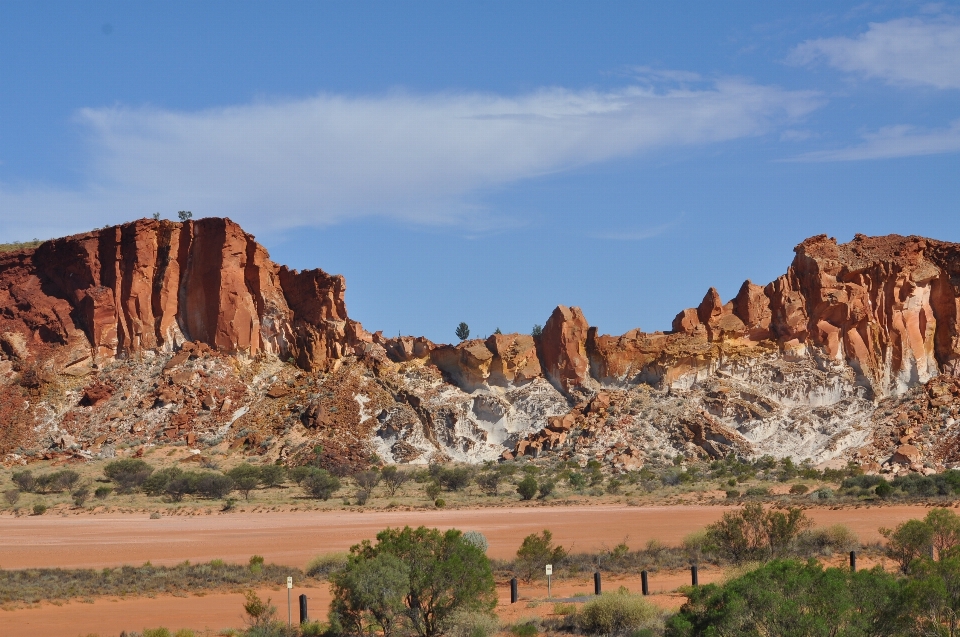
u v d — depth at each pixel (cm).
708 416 13100
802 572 3362
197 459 12681
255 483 11238
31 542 7781
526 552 5625
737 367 13850
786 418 13062
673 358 13925
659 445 12812
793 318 13962
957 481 9644
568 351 14512
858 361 13638
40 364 14675
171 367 14450
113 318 15038
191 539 7794
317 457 12569
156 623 4397
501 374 14525
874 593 3253
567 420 13475
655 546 6231
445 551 4019
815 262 14225
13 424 13788
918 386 13538
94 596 5119
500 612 4391
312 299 15138
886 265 14212
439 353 14888
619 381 14250
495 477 11225
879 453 12094
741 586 3319
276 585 5369
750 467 11975
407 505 10025
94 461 12900
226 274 15038
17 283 15825
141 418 13725
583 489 10906
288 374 14688
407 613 3869
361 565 3872
